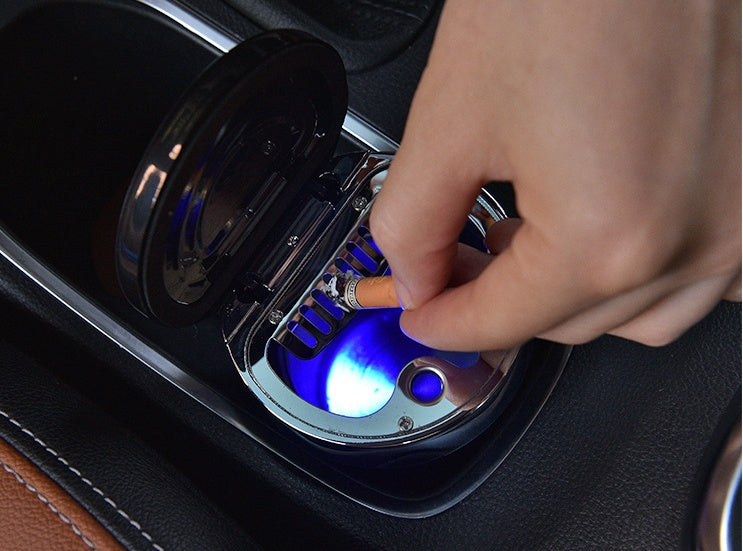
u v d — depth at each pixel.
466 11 0.29
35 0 0.75
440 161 0.31
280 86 0.55
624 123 0.25
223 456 0.70
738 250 0.29
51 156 0.78
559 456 0.66
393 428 0.66
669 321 0.35
